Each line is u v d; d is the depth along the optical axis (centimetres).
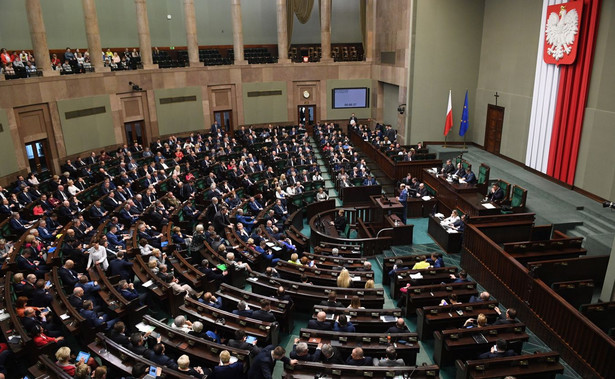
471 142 2306
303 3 2758
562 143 1580
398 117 2456
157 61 2556
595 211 1349
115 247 1201
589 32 1420
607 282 979
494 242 1169
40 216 1414
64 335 907
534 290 951
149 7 2708
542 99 1688
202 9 2908
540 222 1365
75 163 1955
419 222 1630
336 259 1143
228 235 1277
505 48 1956
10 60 1878
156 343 774
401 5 2288
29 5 1831
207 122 2689
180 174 1867
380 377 672
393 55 2472
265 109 2841
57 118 1959
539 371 703
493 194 1464
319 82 2888
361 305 940
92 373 706
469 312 880
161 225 1422
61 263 1121
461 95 2259
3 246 1145
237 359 704
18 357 749
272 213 1424
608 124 1373
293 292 958
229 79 2708
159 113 2470
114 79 2238
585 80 1449
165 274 1009
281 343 893
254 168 2028
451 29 2172
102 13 2503
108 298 926
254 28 3056
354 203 1820
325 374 680
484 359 709
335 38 3195
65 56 2167
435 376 674
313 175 1934
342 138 2470
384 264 1148
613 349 754
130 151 2203
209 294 901
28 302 938
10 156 1736
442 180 1625
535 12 1716
